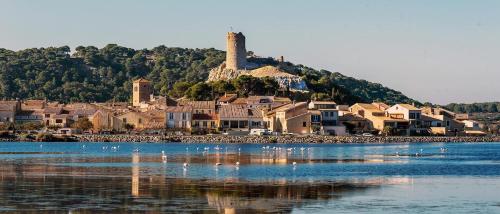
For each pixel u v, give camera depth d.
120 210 91.06
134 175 129.50
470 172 141.25
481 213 90.94
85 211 90.19
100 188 109.88
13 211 89.75
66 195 102.12
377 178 127.50
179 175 129.88
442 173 138.62
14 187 110.44
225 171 138.62
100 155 190.50
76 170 139.62
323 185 115.62
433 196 104.25
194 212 90.25
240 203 96.75
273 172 137.12
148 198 100.19
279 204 96.25
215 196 102.44
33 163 157.88
